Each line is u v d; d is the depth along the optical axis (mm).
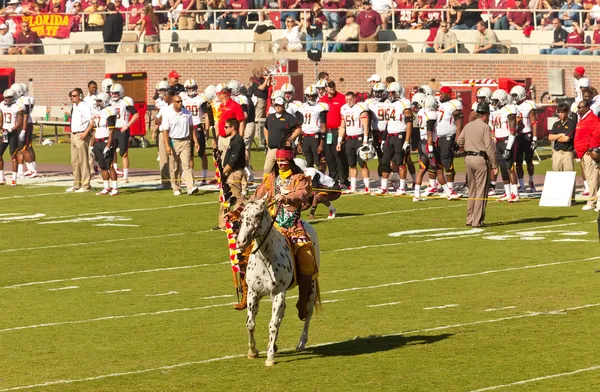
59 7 105500
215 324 33562
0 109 69562
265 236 27906
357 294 37500
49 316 35094
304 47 94750
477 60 90375
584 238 47125
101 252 46625
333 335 31797
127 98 68000
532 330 31688
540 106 81062
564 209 55531
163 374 27766
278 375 27469
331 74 93375
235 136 50188
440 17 94500
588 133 54531
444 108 58750
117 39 100375
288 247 28594
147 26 99500
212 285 39594
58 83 101188
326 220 53438
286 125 58250
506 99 58219
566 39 90250
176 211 57219
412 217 54000
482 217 50812
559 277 39375
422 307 35188
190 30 99250
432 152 58531
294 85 86188
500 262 42500
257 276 28234
